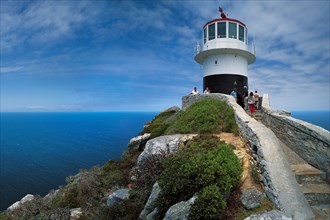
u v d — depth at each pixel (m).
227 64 20.94
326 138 7.27
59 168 55.44
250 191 6.84
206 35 21.53
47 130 176.38
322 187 6.98
